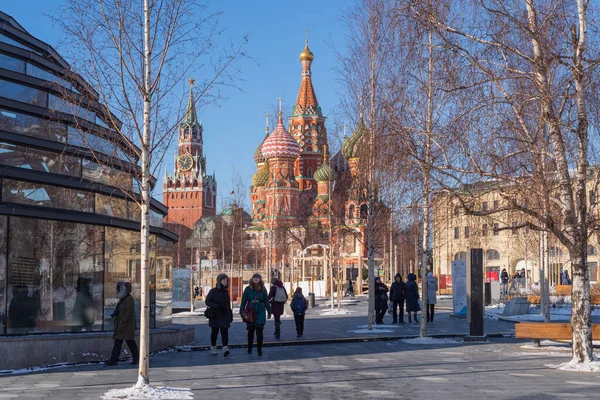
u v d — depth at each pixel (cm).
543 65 1711
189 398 1320
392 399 1316
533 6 1723
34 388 1473
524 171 1803
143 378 1399
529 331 2167
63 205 2102
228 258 12231
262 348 2428
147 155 1492
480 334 2612
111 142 1867
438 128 2012
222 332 2156
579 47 1709
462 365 1883
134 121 1478
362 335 2834
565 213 1792
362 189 3048
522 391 1404
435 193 2000
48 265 2041
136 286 2394
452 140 1848
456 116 1845
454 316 3959
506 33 1742
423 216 2562
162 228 2588
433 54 1833
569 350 2264
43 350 1894
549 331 2141
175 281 6122
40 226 2027
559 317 3803
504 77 1733
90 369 1836
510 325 3400
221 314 2158
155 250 2573
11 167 1961
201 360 2045
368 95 2847
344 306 5688
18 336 1895
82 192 2166
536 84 1730
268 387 1487
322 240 9631
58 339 1931
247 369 1817
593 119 1766
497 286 5338
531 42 1800
